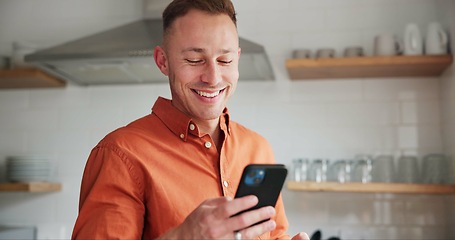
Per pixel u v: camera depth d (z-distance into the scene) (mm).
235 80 1126
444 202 2307
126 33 2201
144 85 2582
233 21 1119
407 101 2387
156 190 1062
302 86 2467
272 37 2508
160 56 1203
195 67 1083
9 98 2680
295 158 2430
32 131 2641
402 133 2373
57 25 2682
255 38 2518
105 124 2590
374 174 2248
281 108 2467
